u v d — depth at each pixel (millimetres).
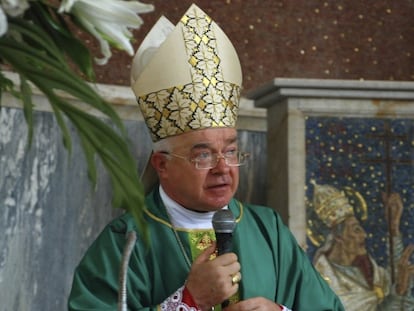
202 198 7672
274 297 7848
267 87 9586
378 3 11383
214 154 7676
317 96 9469
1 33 3746
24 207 9445
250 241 7965
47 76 3922
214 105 7742
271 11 11055
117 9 4051
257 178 10211
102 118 9852
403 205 9500
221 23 10875
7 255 9328
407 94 9578
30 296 9391
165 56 7859
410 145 9594
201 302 7051
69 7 3947
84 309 7363
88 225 9688
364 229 9391
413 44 11406
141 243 7703
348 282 9250
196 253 7777
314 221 9320
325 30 11188
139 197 3912
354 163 9477
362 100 9555
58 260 9531
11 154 9438
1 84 4430
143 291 7555
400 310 9320
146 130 9969
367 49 11273
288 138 9406
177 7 10758
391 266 9375
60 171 9625
